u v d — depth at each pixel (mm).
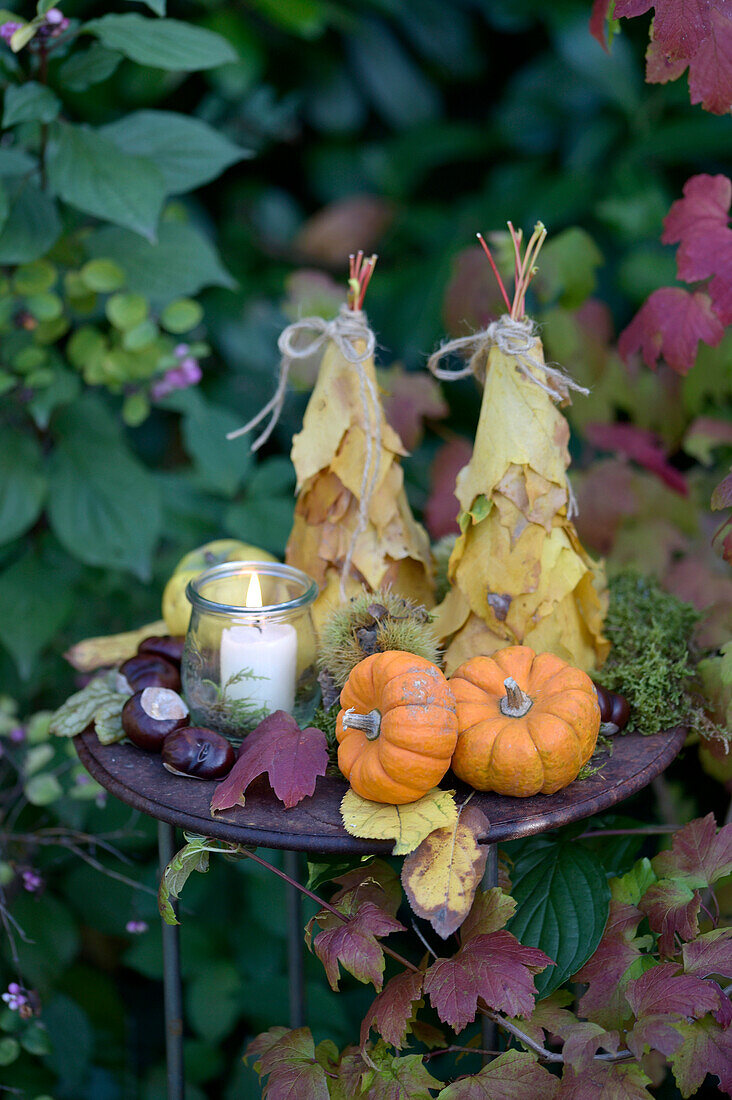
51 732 1272
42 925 1562
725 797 1522
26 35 1349
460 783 1216
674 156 1819
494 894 1218
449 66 2033
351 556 1291
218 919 1593
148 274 1505
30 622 1551
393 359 1953
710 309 1325
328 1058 1249
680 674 1291
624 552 1548
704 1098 1355
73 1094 1600
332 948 1189
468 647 1273
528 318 1260
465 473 1273
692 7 1240
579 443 1774
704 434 1530
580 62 1830
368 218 2041
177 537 1659
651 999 1182
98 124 1767
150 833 1598
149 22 1398
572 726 1191
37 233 1447
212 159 1491
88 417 1545
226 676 1246
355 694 1208
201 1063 1557
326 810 1195
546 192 1877
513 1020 1226
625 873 1324
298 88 2004
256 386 1929
